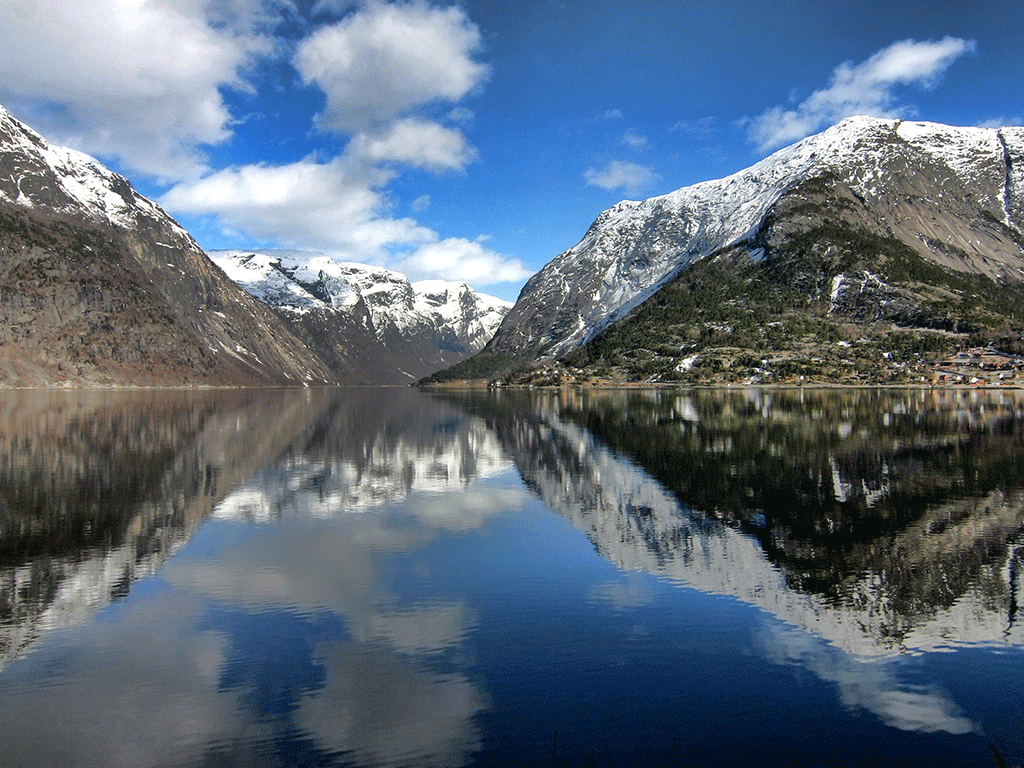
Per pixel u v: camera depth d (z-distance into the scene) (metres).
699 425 91.88
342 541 33.91
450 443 77.19
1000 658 20.14
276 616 23.83
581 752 15.50
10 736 16.39
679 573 28.17
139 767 15.09
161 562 30.42
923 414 104.75
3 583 27.56
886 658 20.16
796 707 17.41
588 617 23.48
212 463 60.94
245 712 17.38
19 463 60.19
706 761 15.10
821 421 94.56
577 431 89.25
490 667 19.72
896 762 14.98
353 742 15.98
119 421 104.88
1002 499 41.50
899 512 38.50
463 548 32.44
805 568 28.59
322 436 86.00
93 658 20.59
